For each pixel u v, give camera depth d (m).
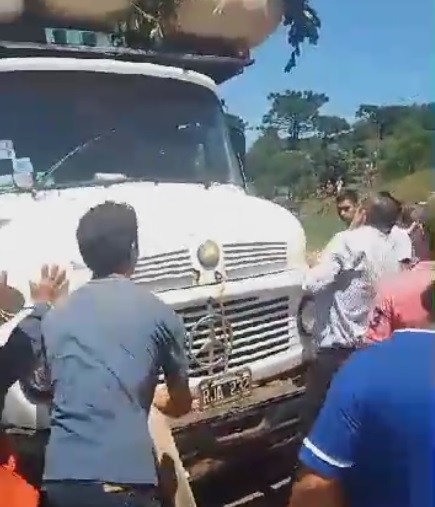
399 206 4.41
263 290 4.48
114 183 4.72
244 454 4.29
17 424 3.59
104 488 2.87
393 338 1.93
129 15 4.93
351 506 1.95
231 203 4.84
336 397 1.92
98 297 3.07
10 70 4.59
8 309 3.81
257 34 5.25
